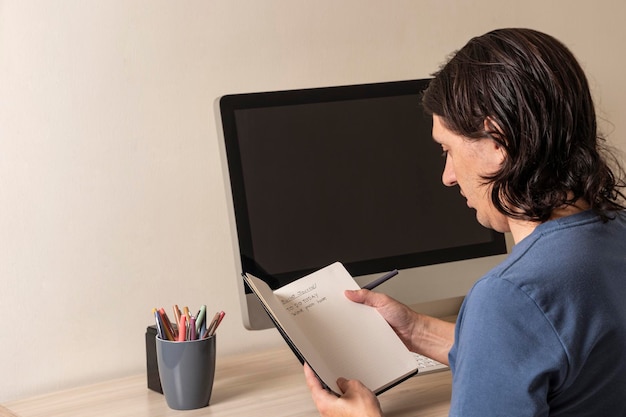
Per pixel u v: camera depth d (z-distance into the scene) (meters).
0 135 1.48
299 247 1.49
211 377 1.35
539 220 0.92
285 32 1.74
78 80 1.54
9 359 1.52
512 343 0.84
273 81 1.73
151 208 1.63
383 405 1.33
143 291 1.64
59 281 1.56
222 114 1.45
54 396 1.46
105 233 1.59
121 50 1.58
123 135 1.59
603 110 2.18
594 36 2.15
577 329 0.84
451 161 1.03
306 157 1.51
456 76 0.96
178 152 1.65
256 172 1.47
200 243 1.69
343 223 1.53
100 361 1.60
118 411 1.36
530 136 0.90
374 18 1.84
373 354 1.26
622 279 0.89
